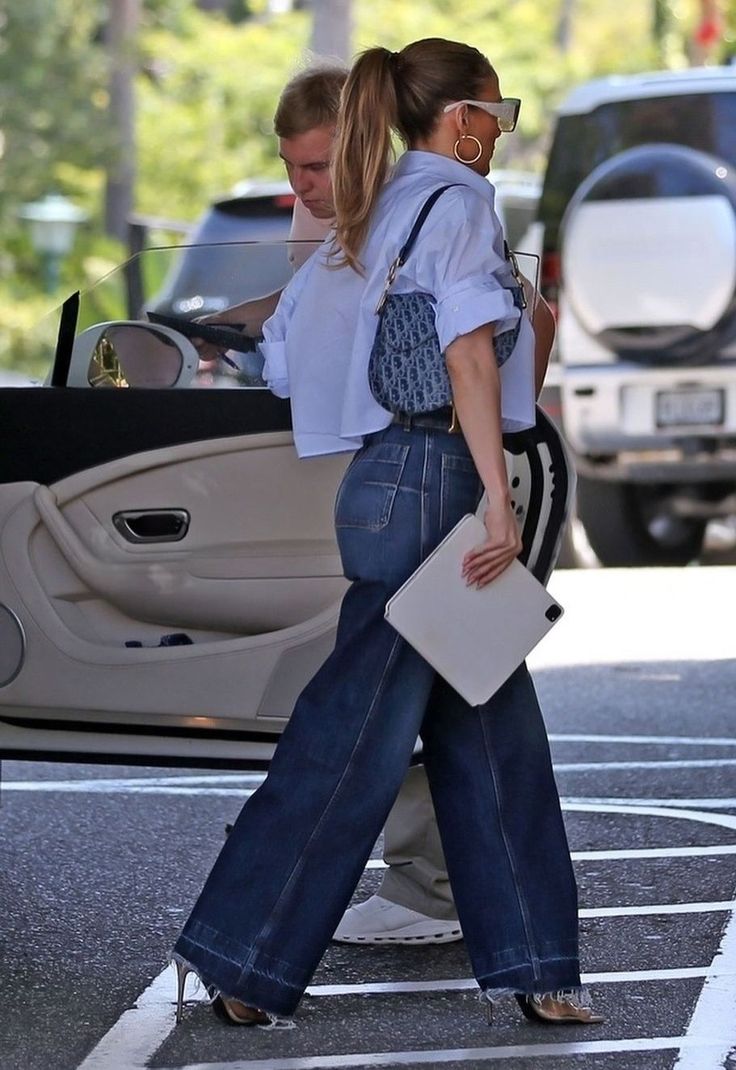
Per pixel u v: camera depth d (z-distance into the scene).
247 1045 8.69
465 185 8.54
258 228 21.31
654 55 77.75
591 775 14.02
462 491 8.53
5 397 9.94
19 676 9.88
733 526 28.83
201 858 11.99
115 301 11.13
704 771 14.07
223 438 9.83
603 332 22.58
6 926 10.58
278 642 9.75
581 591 22.58
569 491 9.52
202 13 82.62
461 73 8.62
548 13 78.94
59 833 12.60
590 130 23.20
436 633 8.41
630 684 17.31
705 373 22.39
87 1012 9.18
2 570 9.88
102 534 9.88
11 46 67.75
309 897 8.67
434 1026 8.92
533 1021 8.91
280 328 9.25
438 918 10.09
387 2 72.94
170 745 9.80
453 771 8.81
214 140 72.25
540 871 8.78
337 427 8.79
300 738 8.70
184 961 8.73
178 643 9.96
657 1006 9.14
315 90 9.70
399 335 8.47
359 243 8.58
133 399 9.87
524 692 8.86
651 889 11.10
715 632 19.70
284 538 9.82
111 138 68.38
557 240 23.03
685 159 22.38
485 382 8.28
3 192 67.12
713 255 22.22
